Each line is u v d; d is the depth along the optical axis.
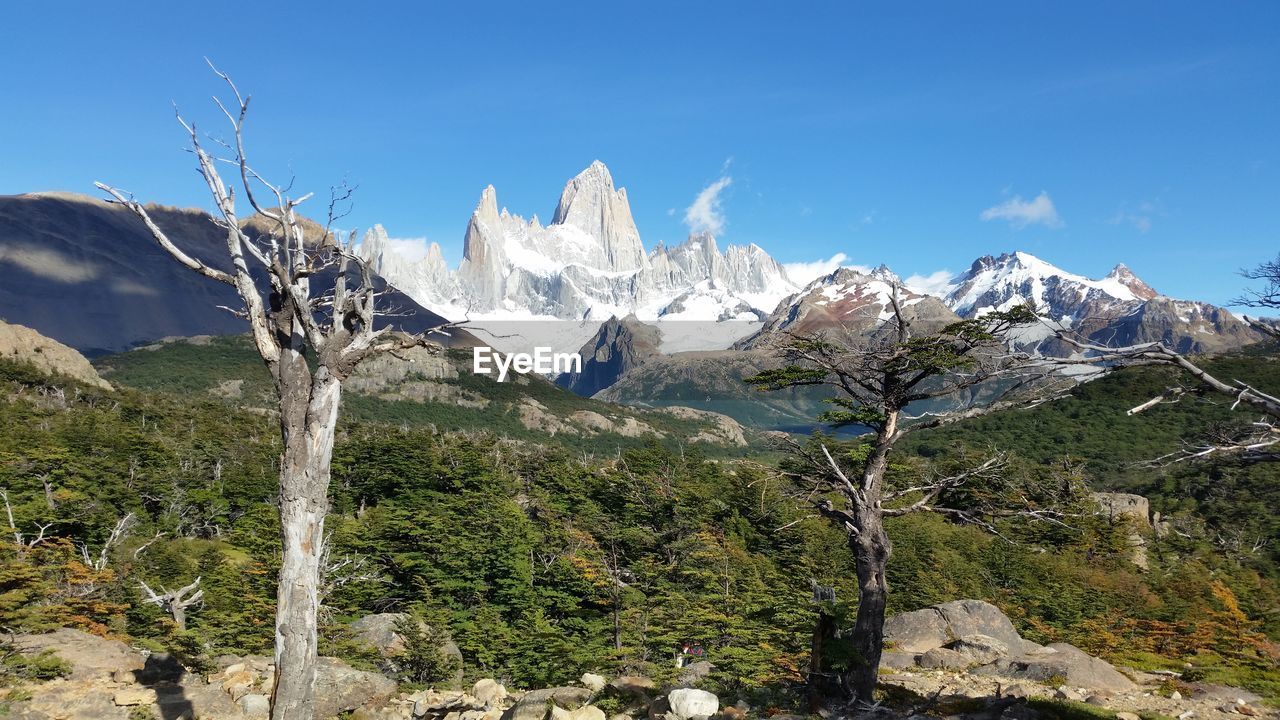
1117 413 146.12
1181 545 80.62
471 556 46.25
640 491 65.69
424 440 82.69
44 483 56.91
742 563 50.25
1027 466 76.88
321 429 12.07
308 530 11.90
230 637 35.38
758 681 23.03
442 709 17.80
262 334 12.32
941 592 53.38
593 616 45.06
